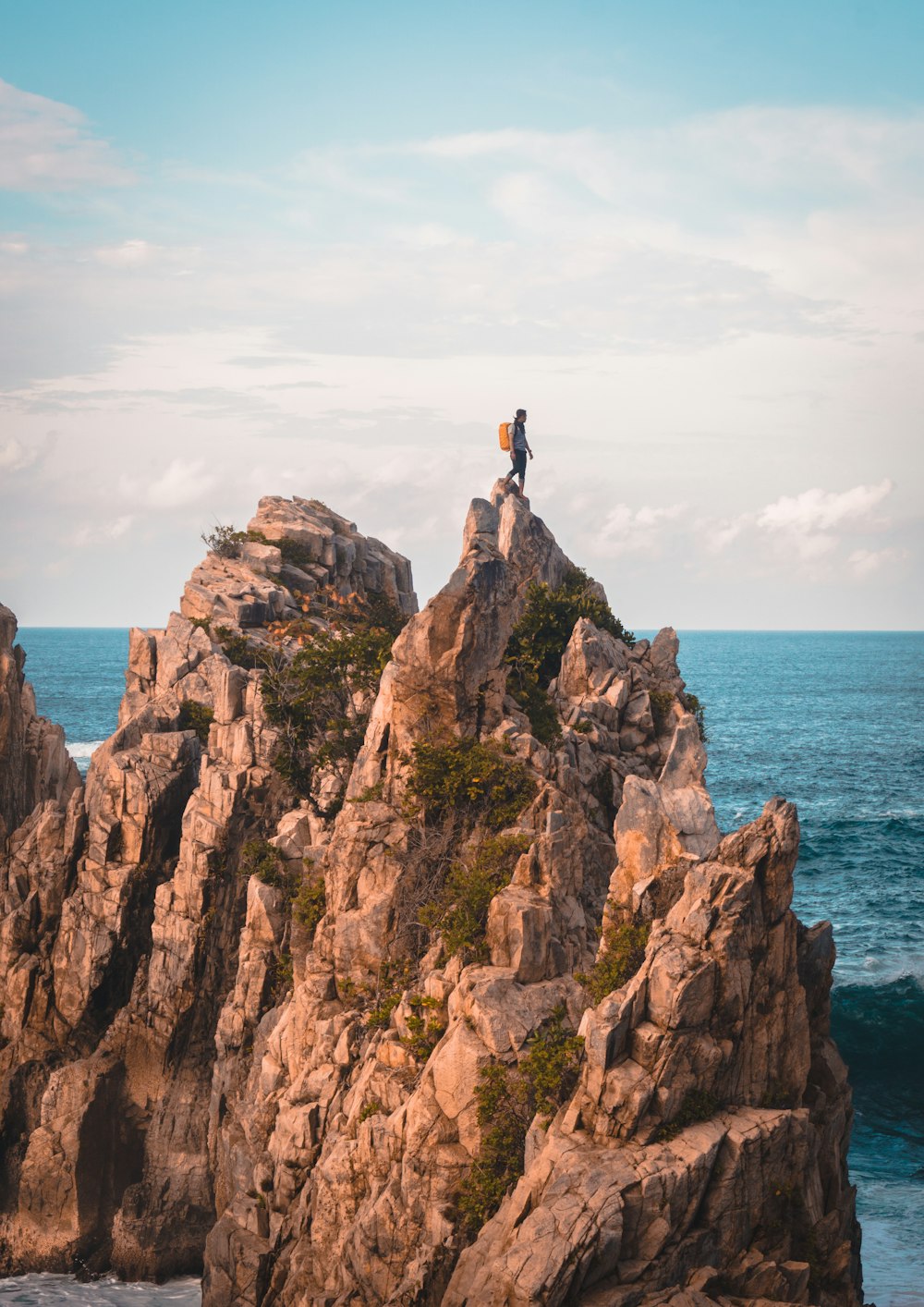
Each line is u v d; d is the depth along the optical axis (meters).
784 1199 33.81
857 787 172.50
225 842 61.25
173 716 69.94
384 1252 38.47
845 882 116.56
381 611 90.31
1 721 75.88
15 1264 59.19
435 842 48.34
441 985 42.66
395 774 50.69
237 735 63.44
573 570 67.50
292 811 61.31
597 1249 30.98
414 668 50.75
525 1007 39.50
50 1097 60.66
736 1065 34.56
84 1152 59.56
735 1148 33.03
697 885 35.56
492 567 51.47
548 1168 33.19
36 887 67.31
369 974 47.62
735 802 159.00
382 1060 42.47
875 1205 56.47
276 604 82.12
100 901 64.12
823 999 36.94
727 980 34.22
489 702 51.72
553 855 43.31
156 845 64.81
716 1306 31.27
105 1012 64.25
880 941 96.00
